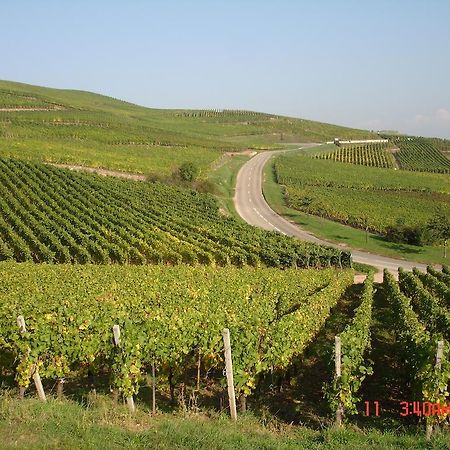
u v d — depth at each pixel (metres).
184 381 14.58
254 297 26.66
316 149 182.12
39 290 25.36
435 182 114.44
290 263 46.88
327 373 17.30
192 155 119.62
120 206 64.06
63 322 14.47
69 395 13.51
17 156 83.31
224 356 13.04
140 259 44.12
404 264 52.31
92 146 108.81
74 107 181.88
